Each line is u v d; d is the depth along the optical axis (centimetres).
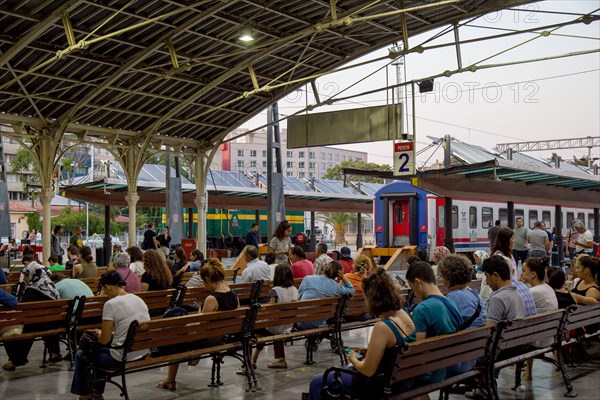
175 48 1881
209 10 1645
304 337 920
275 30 1870
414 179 2400
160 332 690
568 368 927
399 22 1939
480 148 2880
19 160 5972
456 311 600
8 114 1950
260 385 809
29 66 1755
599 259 943
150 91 2059
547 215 3556
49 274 1107
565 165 3769
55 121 2050
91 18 1616
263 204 3538
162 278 1002
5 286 1117
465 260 667
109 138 2277
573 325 825
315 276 943
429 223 2672
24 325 883
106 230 2911
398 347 506
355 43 2086
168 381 786
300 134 2245
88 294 940
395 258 2256
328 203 3956
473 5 1809
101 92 1959
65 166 5088
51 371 880
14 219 6756
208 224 3891
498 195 2869
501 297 698
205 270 782
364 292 538
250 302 1077
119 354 672
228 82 2184
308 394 570
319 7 1792
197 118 2388
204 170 2581
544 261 836
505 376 882
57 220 5834
